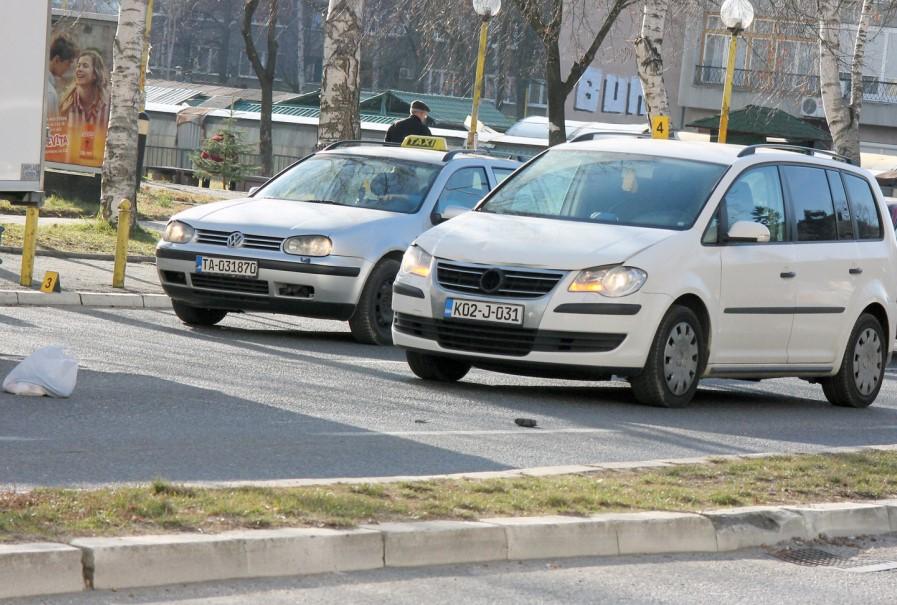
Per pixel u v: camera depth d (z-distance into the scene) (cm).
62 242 6197
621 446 2919
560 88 10419
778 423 3525
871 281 4044
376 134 17450
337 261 4319
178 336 4244
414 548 1888
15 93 3566
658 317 3419
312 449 2588
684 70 19638
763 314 3691
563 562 1991
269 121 17225
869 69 18938
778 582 2008
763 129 14512
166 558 1700
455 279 3475
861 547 2288
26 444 2414
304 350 4178
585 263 3391
